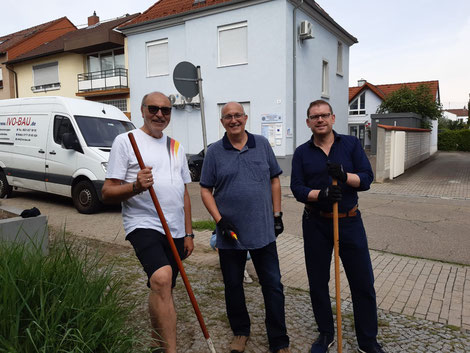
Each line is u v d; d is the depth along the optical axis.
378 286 3.94
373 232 6.07
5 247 2.54
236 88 14.58
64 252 2.73
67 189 7.86
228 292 2.79
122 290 2.91
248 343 2.83
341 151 2.71
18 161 8.77
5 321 1.90
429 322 3.17
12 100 9.12
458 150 32.00
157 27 16.56
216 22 14.74
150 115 2.57
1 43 27.58
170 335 2.27
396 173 12.96
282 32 13.38
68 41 19.20
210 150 2.83
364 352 2.70
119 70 18.11
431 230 6.18
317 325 2.98
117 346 2.04
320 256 2.78
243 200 2.69
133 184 2.35
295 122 14.16
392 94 25.89
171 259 2.66
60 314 1.99
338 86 18.59
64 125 7.94
